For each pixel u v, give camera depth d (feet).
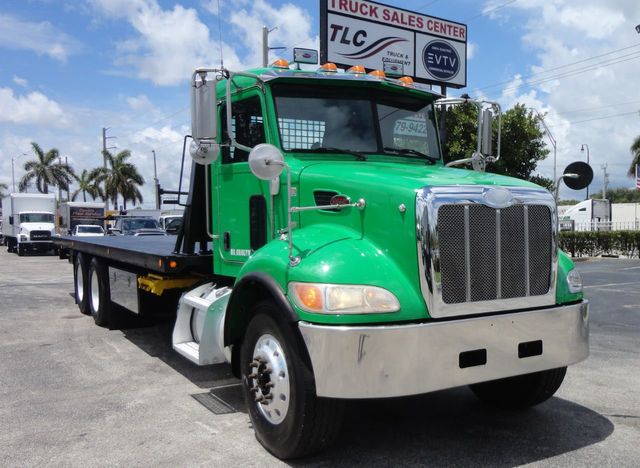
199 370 21.03
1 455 13.56
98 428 15.24
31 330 28.43
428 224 12.01
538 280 13.35
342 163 15.72
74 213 126.31
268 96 15.92
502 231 12.85
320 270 12.12
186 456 13.42
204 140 14.75
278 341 13.04
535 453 13.51
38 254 113.50
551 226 13.55
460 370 12.10
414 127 18.22
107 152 194.70
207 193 18.11
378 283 11.97
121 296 26.00
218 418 15.97
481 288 12.58
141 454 13.56
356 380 11.47
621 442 14.16
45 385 19.13
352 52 58.65
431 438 14.48
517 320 12.79
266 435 13.43
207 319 15.84
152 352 23.75
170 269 19.53
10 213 122.42
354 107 17.07
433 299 12.00
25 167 200.95
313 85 16.51
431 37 63.10
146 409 16.74
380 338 11.48
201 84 14.60
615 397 17.79
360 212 13.26
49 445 14.12
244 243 16.79
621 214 151.84
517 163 50.16
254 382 13.76
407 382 11.58
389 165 15.83
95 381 19.62
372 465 12.87
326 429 12.42
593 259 86.74
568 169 17.54
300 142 16.05
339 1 57.67
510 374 12.73
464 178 13.66
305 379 12.17
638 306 37.40
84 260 32.63
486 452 13.58
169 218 81.71
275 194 15.33
